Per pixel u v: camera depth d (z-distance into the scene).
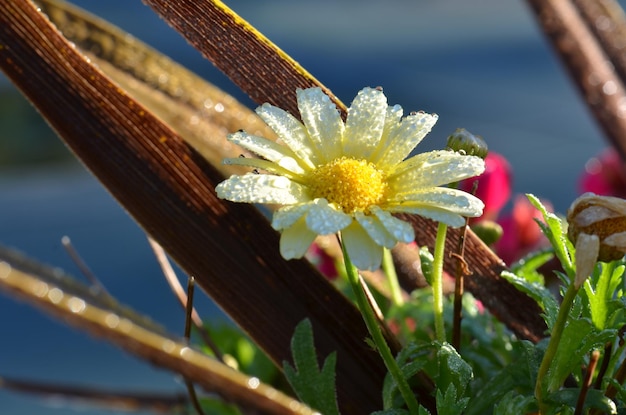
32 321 1.78
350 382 0.34
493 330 0.39
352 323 0.34
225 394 0.28
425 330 0.40
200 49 0.35
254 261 0.34
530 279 0.37
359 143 0.32
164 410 0.40
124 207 0.34
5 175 2.48
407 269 0.41
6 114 2.64
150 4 0.35
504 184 0.47
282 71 0.35
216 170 0.34
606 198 0.29
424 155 0.31
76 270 2.00
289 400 0.28
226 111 0.41
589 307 0.32
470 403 0.33
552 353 0.30
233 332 0.44
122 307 0.30
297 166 0.31
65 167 2.56
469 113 2.96
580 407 0.30
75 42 0.39
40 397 0.38
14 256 0.30
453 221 0.30
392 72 3.44
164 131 0.34
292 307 0.34
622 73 0.48
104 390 0.38
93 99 0.33
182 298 0.37
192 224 0.34
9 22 0.33
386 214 0.30
